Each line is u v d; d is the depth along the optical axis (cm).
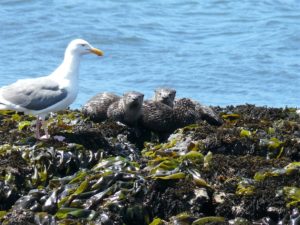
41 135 1642
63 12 3878
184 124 1753
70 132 1619
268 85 3016
